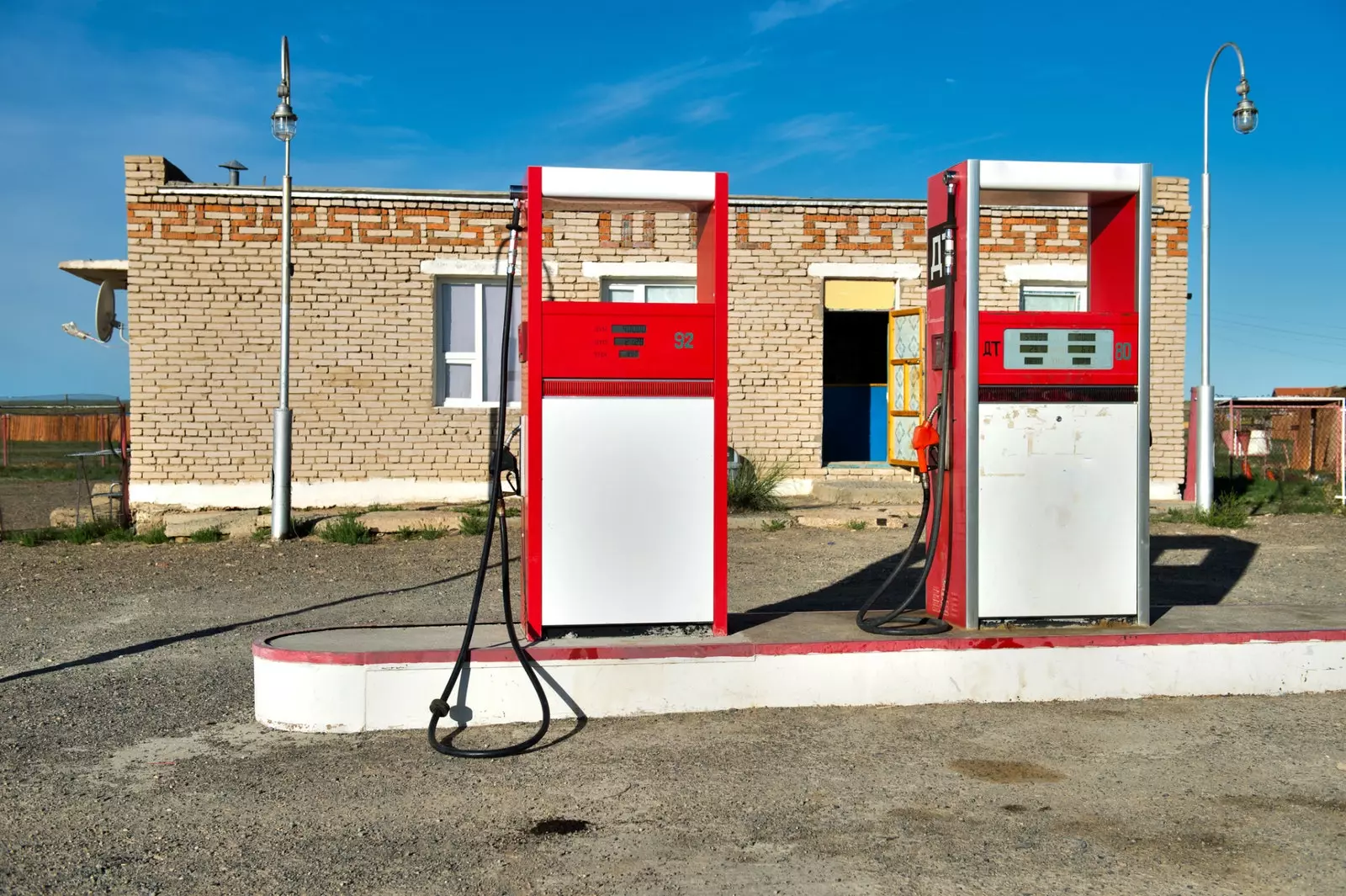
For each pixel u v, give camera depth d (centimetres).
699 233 684
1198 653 648
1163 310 1573
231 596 998
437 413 1480
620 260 1489
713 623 638
